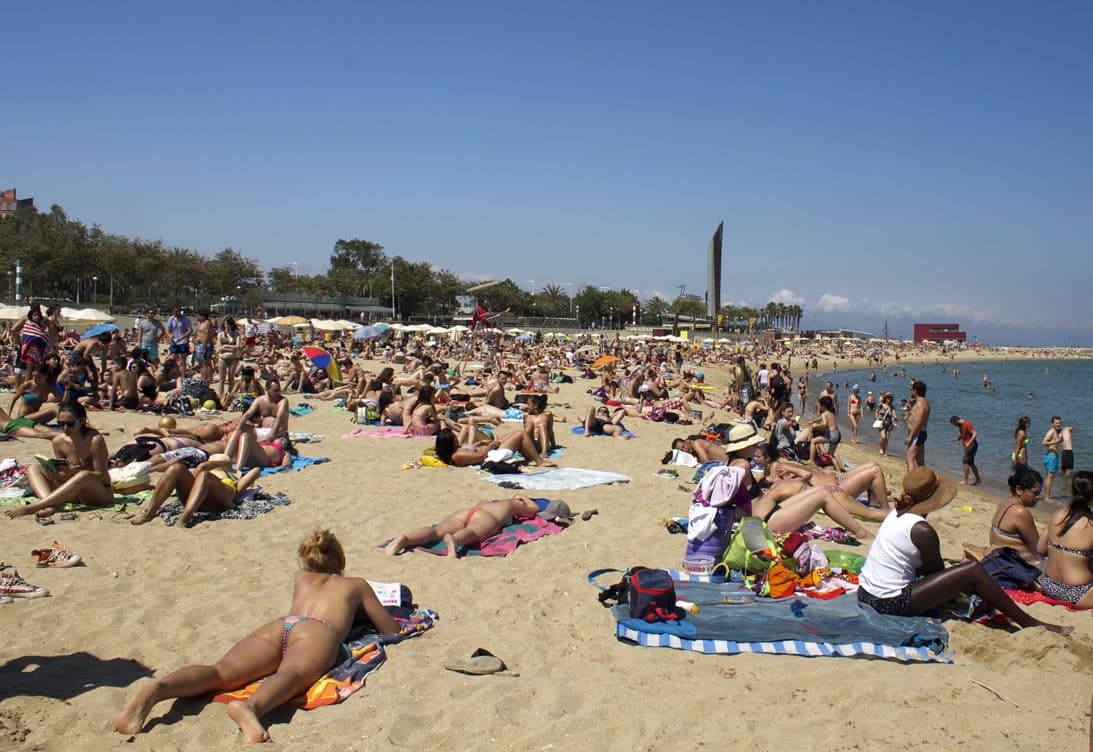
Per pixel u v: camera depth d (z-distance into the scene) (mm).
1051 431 16922
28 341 12820
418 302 96312
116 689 4215
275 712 4074
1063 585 5840
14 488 8344
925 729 3949
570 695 4344
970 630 5098
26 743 3650
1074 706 4168
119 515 7824
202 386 16531
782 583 5832
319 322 53812
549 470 11320
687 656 4906
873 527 8094
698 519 6441
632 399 22141
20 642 4801
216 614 5426
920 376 78938
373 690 4309
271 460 10875
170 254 74875
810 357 92562
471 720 4039
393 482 10125
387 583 5812
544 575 6492
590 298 130500
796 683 4504
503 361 37781
